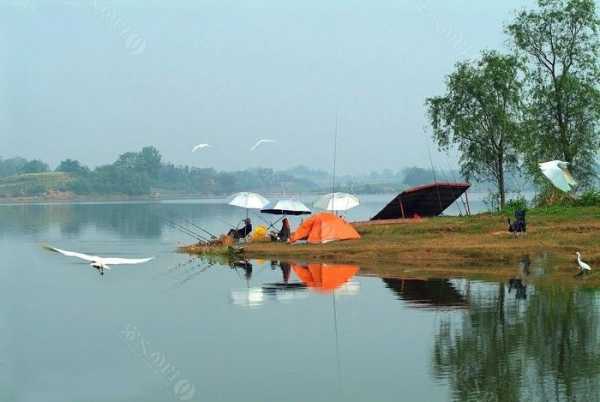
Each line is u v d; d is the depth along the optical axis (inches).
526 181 2100.1
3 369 721.6
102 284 1283.2
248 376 677.3
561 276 1186.6
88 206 6087.6
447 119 2149.4
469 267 1334.9
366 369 689.6
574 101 2018.9
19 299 1123.9
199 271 1448.1
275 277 1315.2
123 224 3253.0
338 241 1689.2
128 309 1022.4
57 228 3011.8
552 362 688.4
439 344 772.0
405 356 731.4
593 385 617.9
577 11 1983.3
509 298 1010.1
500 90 2060.8
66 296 1151.0
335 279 1256.8
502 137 2086.6
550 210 1755.7
